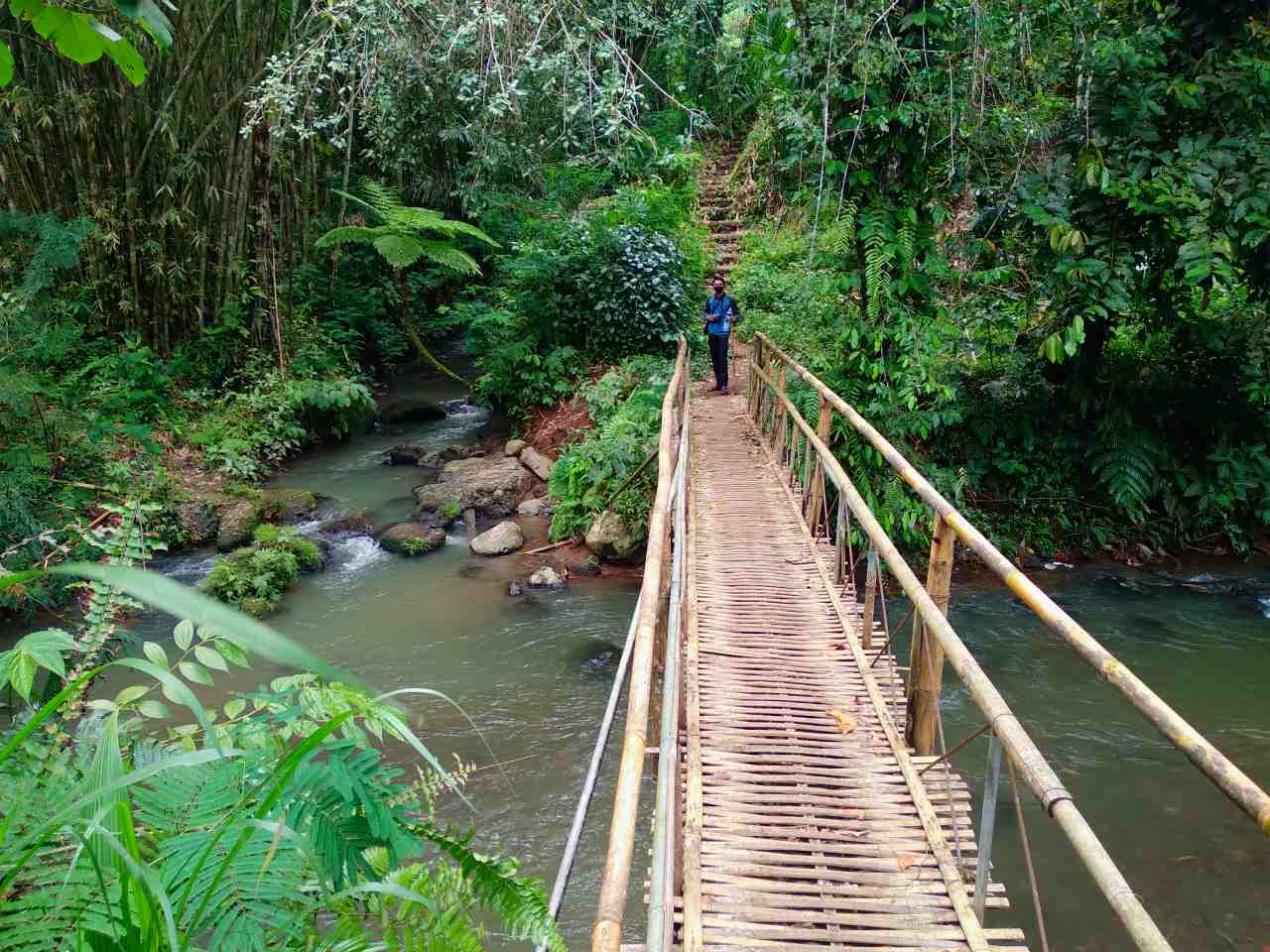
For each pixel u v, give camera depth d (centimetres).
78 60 168
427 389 1525
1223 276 650
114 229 1076
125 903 94
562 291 1227
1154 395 903
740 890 262
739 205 1667
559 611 742
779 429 770
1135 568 848
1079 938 399
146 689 195
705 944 241
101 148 1067
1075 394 873
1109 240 714
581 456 927
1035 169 743
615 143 769
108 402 991
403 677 626
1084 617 729
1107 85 713
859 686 394
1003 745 208
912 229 731
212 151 1142
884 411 786
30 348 892
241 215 1216
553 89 760
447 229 1202
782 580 521
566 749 536
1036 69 726
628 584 800
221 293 1234
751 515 648
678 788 313
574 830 233
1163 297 789
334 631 704
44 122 983
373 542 902
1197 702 590
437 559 864
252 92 1032
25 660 142
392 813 137
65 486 851
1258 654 658
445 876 139
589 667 638
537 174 1062
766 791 313
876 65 650
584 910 414
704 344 1267
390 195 1227
